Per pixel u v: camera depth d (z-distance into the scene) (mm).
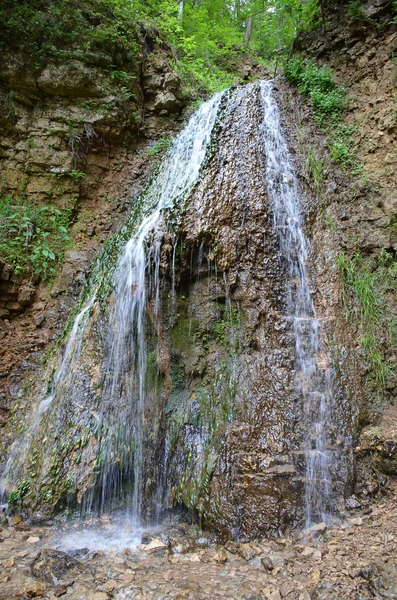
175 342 5250
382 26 6773
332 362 4824
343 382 4750
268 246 5285
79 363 5277
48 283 7023
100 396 4930
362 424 4637
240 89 7289
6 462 4977
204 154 6719
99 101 7938
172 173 7430
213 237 5188
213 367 5012
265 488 3926
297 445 4258
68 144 7715
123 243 6371
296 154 6586
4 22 7129
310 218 5875
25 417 5473
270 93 7305
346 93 7070
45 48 7492
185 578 3229
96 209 8031
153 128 9078
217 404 4727
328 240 5777
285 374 4645
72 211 7750
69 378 5262
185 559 3561
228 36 14398
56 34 7566
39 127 7555
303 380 4664
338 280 5434
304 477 4066
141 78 9086
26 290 6695
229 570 3352
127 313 5367
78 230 7652
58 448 4637
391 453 4266
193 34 13203
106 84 8023
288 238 5516
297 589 3035
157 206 6840
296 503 3922
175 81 9219
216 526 3848
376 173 6238
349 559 3373
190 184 5797
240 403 4578
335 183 6406
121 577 3246
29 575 3279
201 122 7555
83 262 7266
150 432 4824
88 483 4379
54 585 3137
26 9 7340
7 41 7246
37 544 3820
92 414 4805
